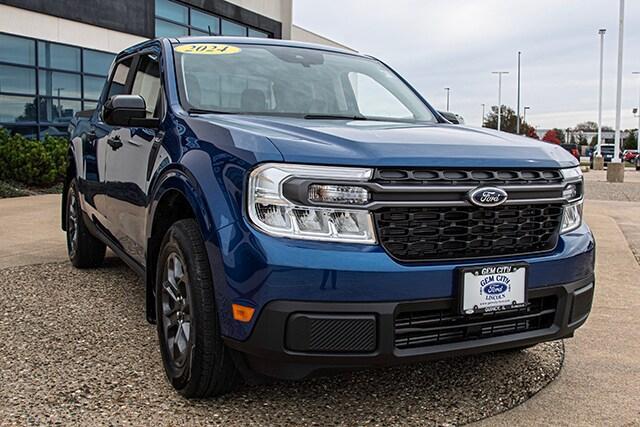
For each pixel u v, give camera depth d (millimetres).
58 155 13859
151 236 3418
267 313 2498
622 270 6230
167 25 19797
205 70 3885
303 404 3014
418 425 2844
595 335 4207
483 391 3234
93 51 16844
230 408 2945
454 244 2717
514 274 2777
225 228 2641
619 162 23922
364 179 2562
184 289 2994
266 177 2564
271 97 3869
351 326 2496
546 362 3664
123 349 3693
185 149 3102
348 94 4180
